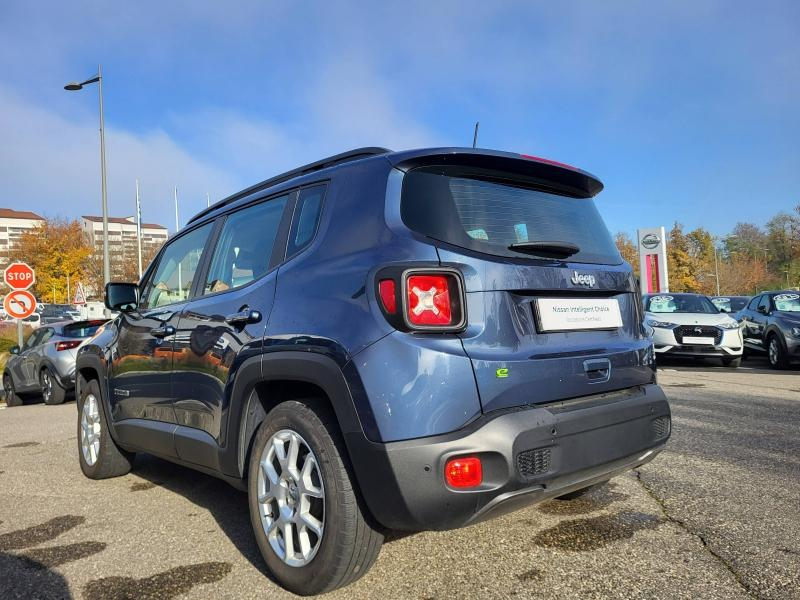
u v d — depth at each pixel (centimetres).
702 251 6831
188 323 354
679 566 278
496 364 237
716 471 424
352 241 265
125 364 428
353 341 241
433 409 225
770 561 279
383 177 269
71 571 301
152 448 397
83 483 470
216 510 390
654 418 294
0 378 1544
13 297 1198
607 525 330
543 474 240
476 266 245
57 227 5769
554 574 274
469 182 274
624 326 304
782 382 881
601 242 317
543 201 299
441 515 225
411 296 232
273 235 320
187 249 409
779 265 7700
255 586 277
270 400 303
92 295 5462
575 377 263
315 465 260
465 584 268
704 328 1073
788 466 433
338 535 244
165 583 283
